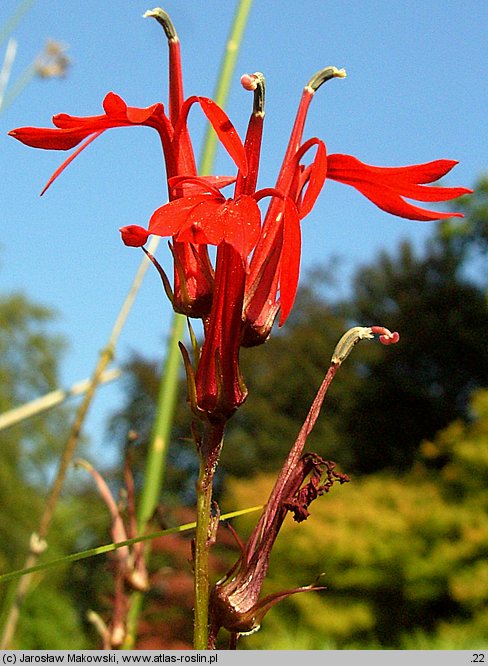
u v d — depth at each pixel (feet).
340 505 31.63
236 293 3.75
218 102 6.78
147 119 3.97
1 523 46.85
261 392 60.39
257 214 3.32
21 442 49.34
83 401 7.29
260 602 3.72
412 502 32.22
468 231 63.57
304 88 4.25
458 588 28.50
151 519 6.68
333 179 4.16
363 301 66.03
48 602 27.86
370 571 29.89
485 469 31.78
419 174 3.97
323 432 58.75
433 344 61.87
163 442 6.73
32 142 3.93
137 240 3.73
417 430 60.03
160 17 4.16
